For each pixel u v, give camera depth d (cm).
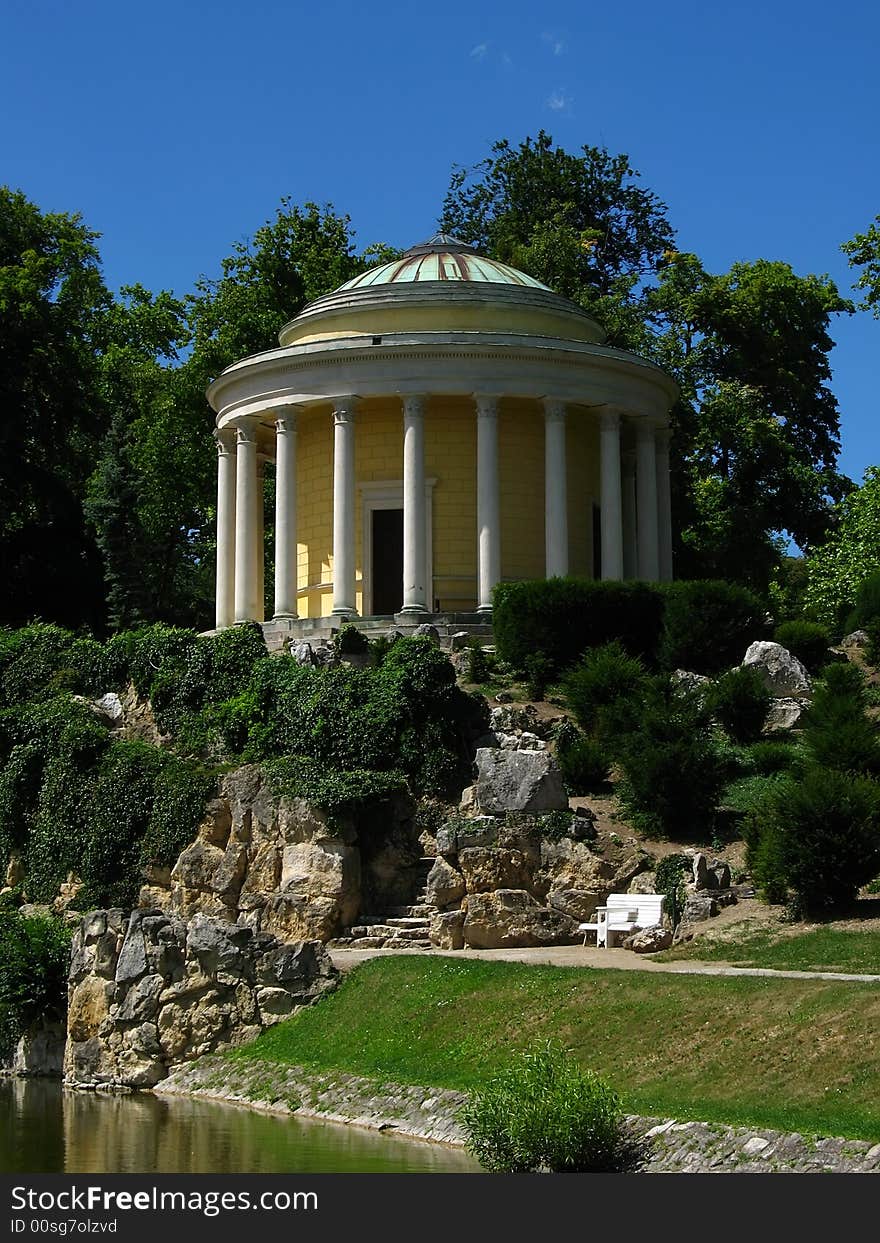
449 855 3578
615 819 3778
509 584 4650
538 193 8244
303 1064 3002
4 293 6631
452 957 3247
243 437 5434
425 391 5075
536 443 5331
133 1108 3005
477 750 3997
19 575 6844
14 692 4931
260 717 4306
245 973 3259
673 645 4528
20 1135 2723
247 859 3822
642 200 8300
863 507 5894
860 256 5319
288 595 5200
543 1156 2208
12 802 4538
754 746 4028
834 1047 2353
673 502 7044
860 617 5000
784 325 7319
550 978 2919
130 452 7038
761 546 7106
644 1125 2277
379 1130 2628
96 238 7325
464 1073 2684
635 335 6994
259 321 6994
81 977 3403
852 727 3744
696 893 3375
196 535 7756
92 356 7688
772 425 7000
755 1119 2200
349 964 3331
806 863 3175
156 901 4016
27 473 6812
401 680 4084
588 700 4178
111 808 4191
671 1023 2589
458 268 5559
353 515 5106
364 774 3838
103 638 6800
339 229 7375
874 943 2947
